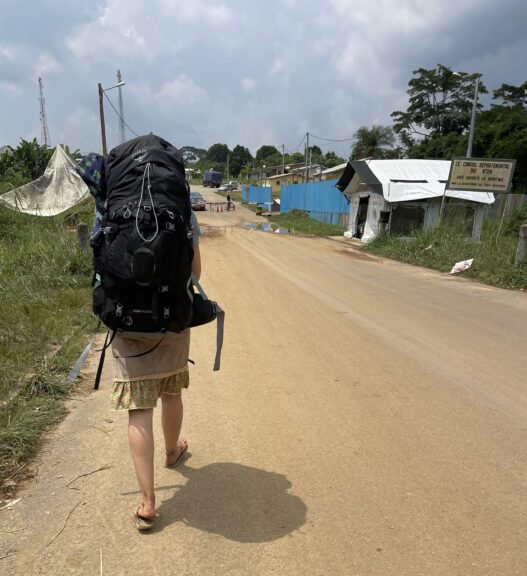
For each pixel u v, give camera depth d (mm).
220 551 2344
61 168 16562
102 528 2502
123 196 2381
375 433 3463
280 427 3551
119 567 2242
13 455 3086
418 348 5355
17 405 3656
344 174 21484
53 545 2377
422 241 13953
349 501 2713
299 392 4168
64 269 8406
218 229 24969
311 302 7773
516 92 40031
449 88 52500
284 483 2885
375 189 18500
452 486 2844
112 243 2311
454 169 14531
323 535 2445
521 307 7551
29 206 14031
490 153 34750
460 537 2426
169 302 2377
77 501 2715
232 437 3416
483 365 4828
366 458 3143
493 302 7922
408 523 2529
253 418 3695
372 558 2289
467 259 11758
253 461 3119
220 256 13836
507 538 2418
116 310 2350
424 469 3016
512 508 2650
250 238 20078
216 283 9508
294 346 5430
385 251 15352
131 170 2439
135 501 2725
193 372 4629
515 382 4402
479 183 14492
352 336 5824
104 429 3525
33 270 7973
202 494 2785
